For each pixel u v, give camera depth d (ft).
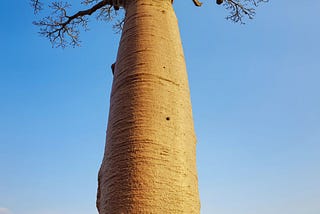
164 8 16.11
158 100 12.71
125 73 13.66
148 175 11.12
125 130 12.16
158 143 11.77
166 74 13.55
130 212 10.62
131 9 16.12
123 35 15.43
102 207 11.57
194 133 13.38
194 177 12.14
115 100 13.37
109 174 11.75
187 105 13.58
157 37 14.57
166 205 10.81
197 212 11.54
